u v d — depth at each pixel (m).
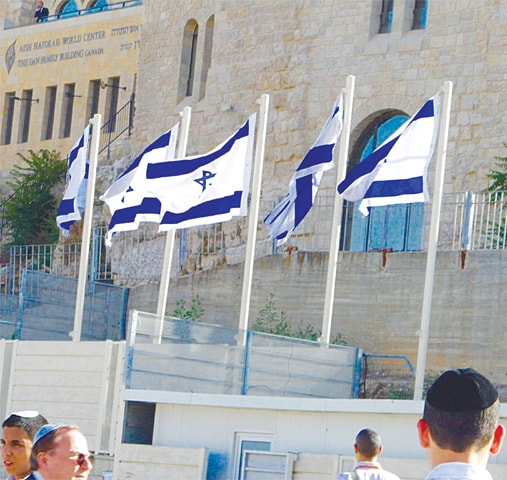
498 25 45.59
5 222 61.94
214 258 47.69
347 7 49.34
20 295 43.00
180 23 55.53
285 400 29.58
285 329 41.06
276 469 29.33
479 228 41.91
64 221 40.38
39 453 12.28
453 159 45.69
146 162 38.31
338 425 28.97
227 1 52.94
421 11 48.16
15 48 67.94
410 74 47.41
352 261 39.88
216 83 52.84
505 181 42.62
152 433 32.47
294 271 41.41
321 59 49.72
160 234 49.19
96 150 40.47
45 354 35.62
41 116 66.19
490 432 9.36
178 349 33.34
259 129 37.12
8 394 36.00
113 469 32.22
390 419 28.30
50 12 69.94
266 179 50.31
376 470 15.42
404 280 38.78
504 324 36.62
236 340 33.94
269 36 51.28
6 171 66.81
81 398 34.75
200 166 37.00
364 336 39.31
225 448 30.39
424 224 44.38
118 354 34.28
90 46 65.12
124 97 63.59
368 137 48.59
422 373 32.28
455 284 37.59
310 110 49.75
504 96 45.12
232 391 33.69
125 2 65.62
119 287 45.28
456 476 9.25
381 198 33.62
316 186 36.00
